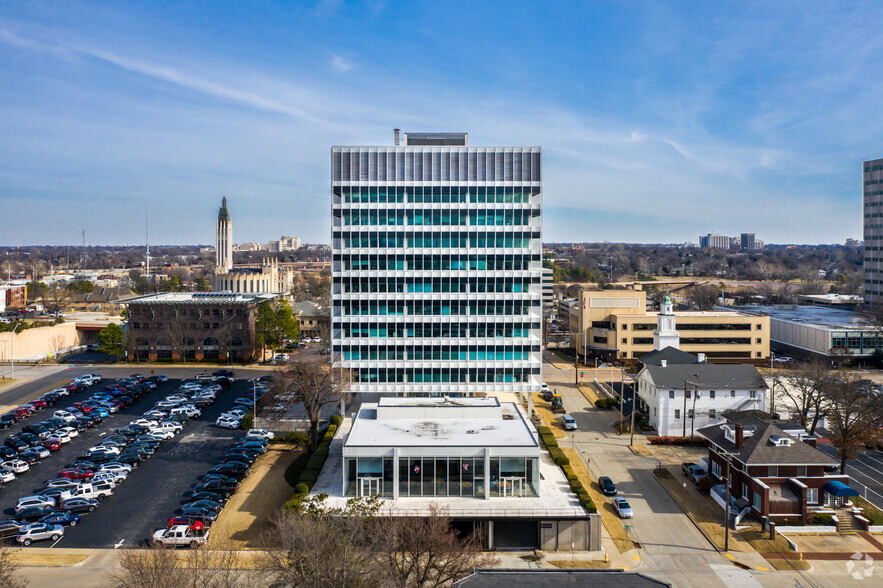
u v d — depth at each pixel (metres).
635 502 75.75
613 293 169.38
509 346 109.88
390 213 108.88
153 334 160.25
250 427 104.19
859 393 90.19
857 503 73.31
